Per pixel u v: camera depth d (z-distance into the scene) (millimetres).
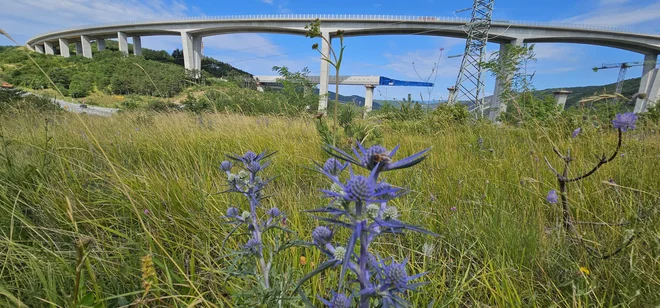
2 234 2025
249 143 4527
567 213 2098
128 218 2363
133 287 1638
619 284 1562
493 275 1587
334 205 809
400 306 768
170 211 2375
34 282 1584
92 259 1792
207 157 4012
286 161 3830
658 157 2951
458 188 2824
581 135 4246
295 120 7594
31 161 3127
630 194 2385
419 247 2027
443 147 4547
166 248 2059
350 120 4715
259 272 1580
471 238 2107
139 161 3709
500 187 2943
